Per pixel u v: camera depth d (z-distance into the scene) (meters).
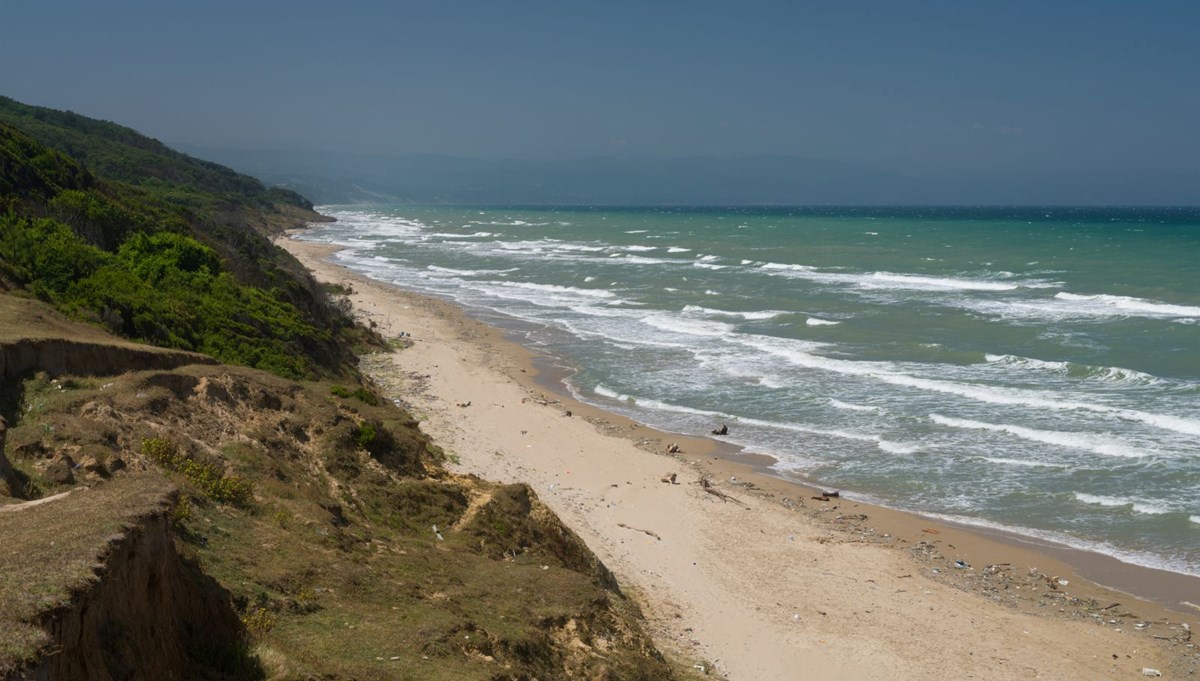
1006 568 23.81
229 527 14.71
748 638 19.77
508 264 97.88
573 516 25.38
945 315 57.16
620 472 29.86
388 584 14.92
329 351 36.12
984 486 29.06
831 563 23.86
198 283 34.62
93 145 132.62
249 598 12.41
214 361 22.66
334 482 19.16
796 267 86.94
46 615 7.07
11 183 39.41
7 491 11.91
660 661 16.75
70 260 29.03
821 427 35.28
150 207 53.19
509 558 19.09
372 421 22.02
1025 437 33.06
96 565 7.93
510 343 51.59
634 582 21.75
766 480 30.05
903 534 25.89
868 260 93.00
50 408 15.91
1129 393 37.88
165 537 9.45
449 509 20.05
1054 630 20.67
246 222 113.81
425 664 12.20
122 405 16.95
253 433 18.92
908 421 35.53
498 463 29.05
